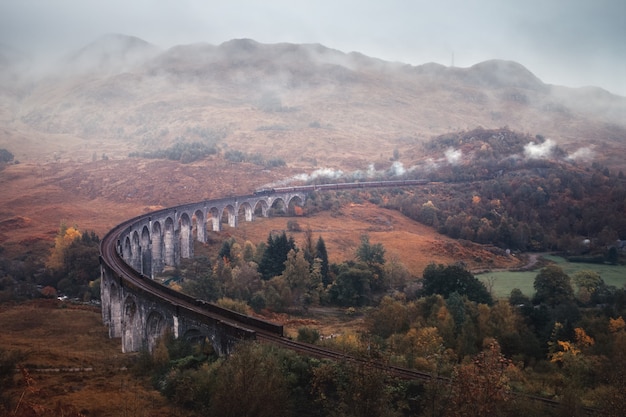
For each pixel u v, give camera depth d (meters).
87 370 63.50
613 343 70.62
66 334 87.56
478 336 76.75
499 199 199.62
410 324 80.25
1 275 123.25
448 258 150.50
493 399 40.97
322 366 50.66
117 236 110.06
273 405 45.34
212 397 49.66
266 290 107.19
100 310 103.88
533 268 147.25
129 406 51.41
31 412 45.47
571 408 45.88
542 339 78.19
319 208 198.38
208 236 165.00
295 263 113.50
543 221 185.62
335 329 89.38
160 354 62.19
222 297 99.69
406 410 46.69
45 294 112.44
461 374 42.84
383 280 121.94
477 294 101.69
